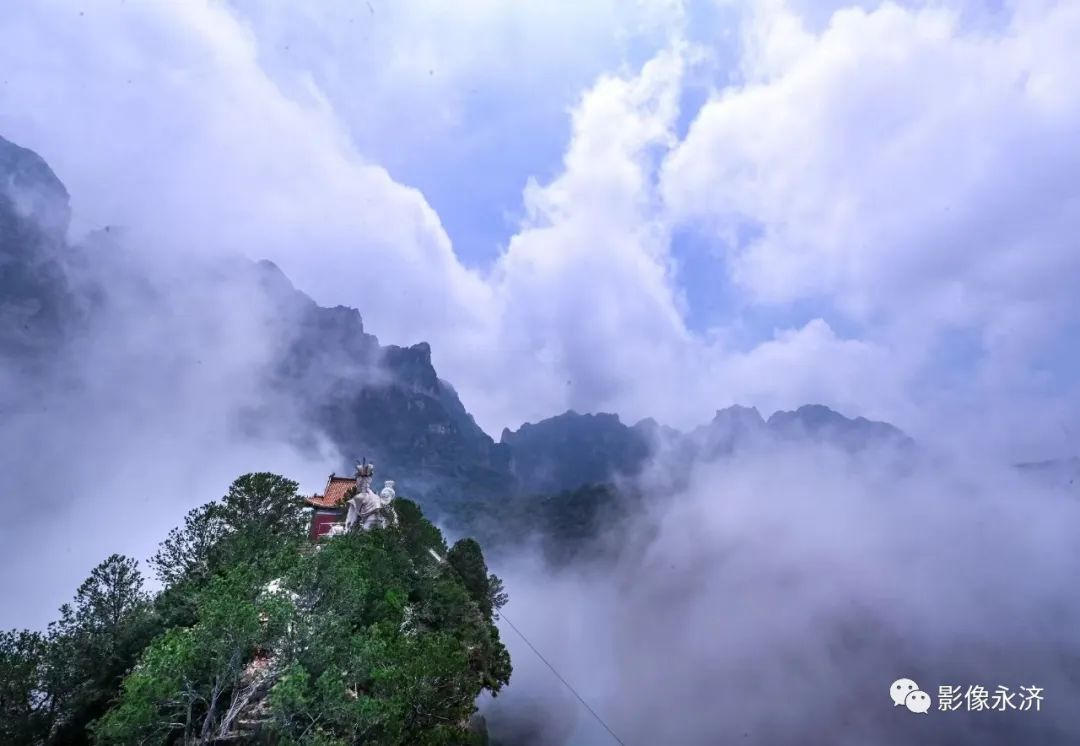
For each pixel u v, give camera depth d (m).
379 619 37.69
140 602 37.84
